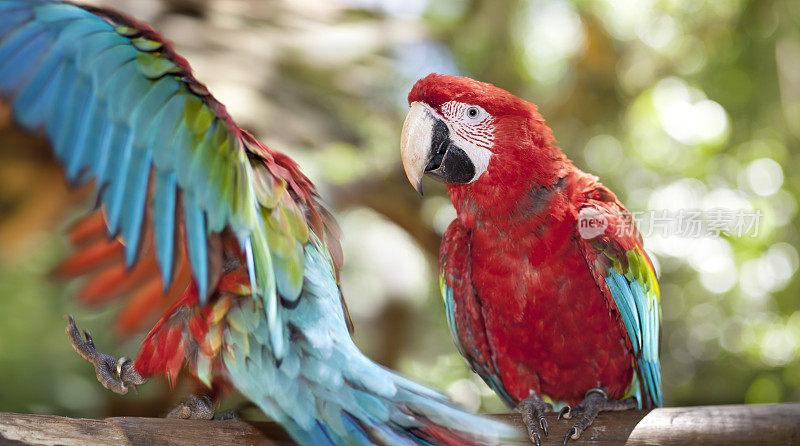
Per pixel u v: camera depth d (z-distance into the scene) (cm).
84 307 206
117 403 488
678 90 677
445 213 614
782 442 189
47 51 151
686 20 663
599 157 718
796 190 614
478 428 164
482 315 268
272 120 479
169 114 160
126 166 154
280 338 165
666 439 199
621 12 671
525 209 246
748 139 641
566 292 247
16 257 436
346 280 632
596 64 677
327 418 165
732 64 656
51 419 171
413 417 164
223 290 178
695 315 698
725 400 699
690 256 652
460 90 258
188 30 502
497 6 673
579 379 259
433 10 691
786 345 669
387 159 563
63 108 150
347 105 562
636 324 249
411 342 653
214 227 162
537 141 252
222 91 469
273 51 522
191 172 160
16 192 223
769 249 617
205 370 179
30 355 558
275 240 178
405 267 656
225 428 183
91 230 200
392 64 584
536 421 223
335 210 505
